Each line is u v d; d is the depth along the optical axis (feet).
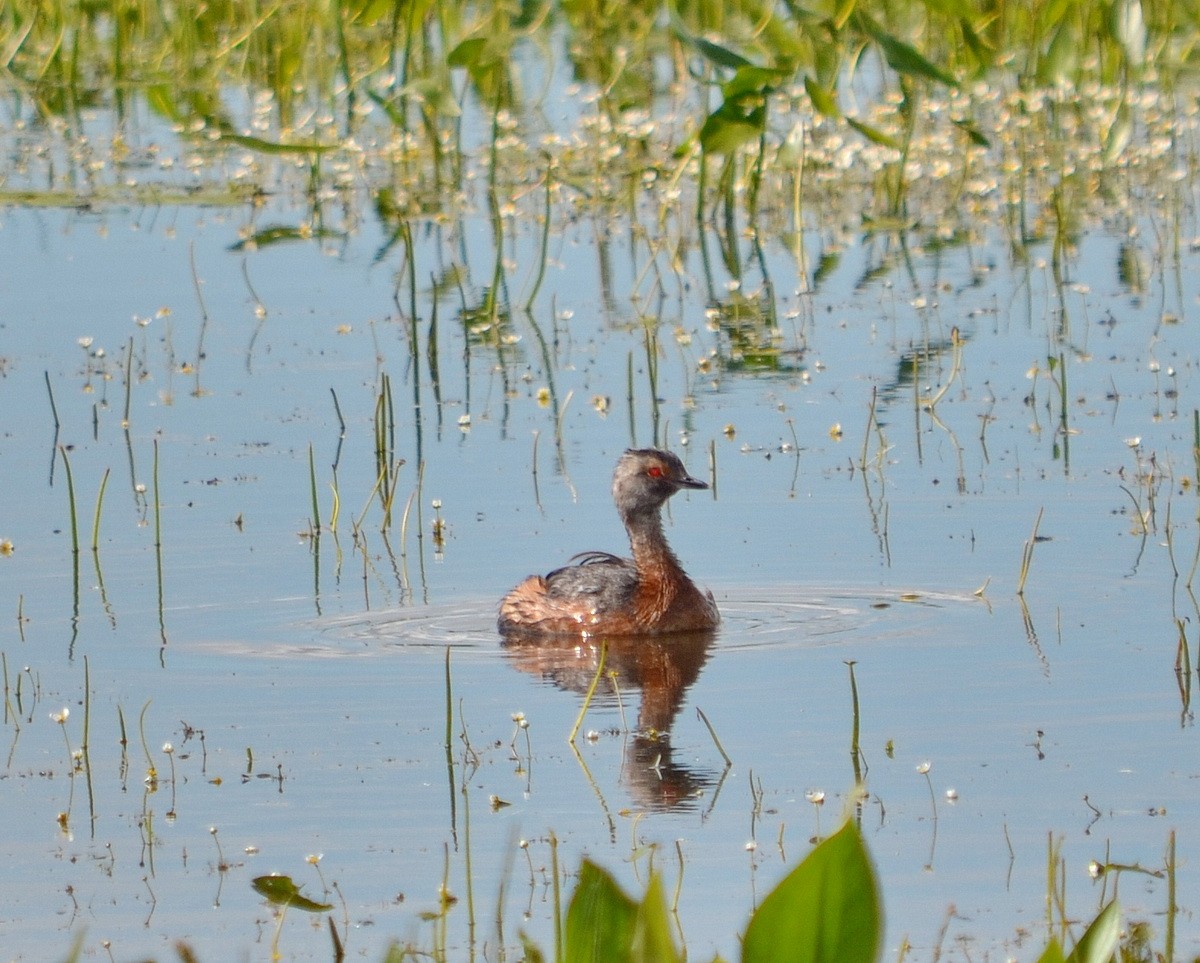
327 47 174.60
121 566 81.66
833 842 28.25
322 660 71.67
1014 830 54.70
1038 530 83.51
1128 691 65.57
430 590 79.97
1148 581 76.95
